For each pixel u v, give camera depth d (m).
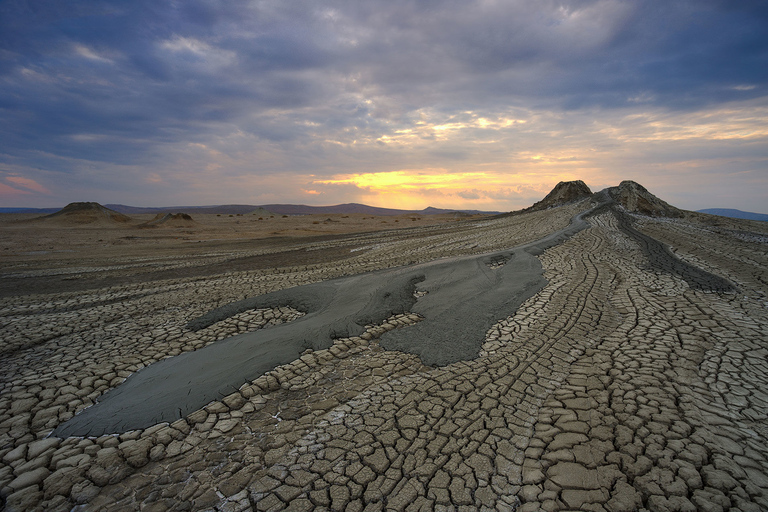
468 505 3.13
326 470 3.58
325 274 12.70
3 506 3.29
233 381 5.25
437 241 21.59
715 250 14.48
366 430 4.16
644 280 10.17
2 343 6.92
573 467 3.50
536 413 4.37
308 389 5.12
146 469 3.71
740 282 9.87
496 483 3.36
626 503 3.09
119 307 9.19
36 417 4.64
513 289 9.16
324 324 7.17
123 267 16.39
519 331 6.83
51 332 7.50
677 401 4.49
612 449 3.71
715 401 4.46
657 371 5.21
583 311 7.82
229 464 3.72
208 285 11.52
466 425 4.18
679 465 3.45
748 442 3.75
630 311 7.80
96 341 7.03
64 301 10.01
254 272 13.86
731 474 3.32
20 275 14.59
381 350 6.30
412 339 6.57
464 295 8.91
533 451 3.74
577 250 14.58
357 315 7.62
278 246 24.66
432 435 4.03
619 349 6.00
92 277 13.96
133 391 5.13
